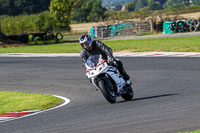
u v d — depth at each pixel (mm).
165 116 26297
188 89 39594
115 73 32781
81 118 28516
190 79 46781
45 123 27984
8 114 34250
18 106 37281
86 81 53656
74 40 175500
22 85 55062
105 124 25422
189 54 74812
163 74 53375
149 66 63312
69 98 41688
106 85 32906
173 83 45062
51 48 126562
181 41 106750
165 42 108375
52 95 43625
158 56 76375
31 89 50812
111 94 33031
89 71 32219
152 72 56344
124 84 34125
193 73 51531
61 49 117688
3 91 49875
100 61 32062
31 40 164750
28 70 72500
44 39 166000
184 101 32031
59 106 36406
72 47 123438
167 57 73188
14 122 29859
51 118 29859
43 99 40688
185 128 22406
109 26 172875
